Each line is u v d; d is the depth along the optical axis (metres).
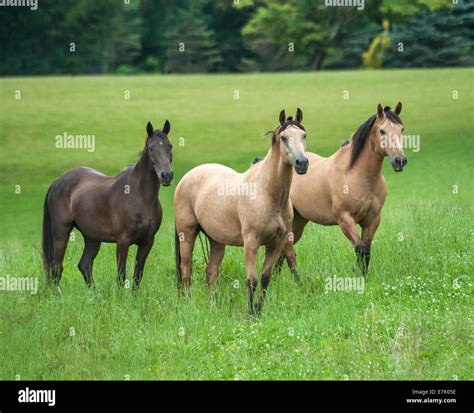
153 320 12.70
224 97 52.09
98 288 14.16
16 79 59.34
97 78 60.69
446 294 12.77
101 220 14.45
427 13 68.62
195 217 14.16
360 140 14.31
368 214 14.58
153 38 77.44
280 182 12.23
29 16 70.00
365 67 69.31
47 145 40.66
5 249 19.41
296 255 15.88
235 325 12.20
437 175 30.98
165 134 14.13
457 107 44.44
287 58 75.50
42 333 12.12
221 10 78.12
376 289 13.16
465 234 16.08
